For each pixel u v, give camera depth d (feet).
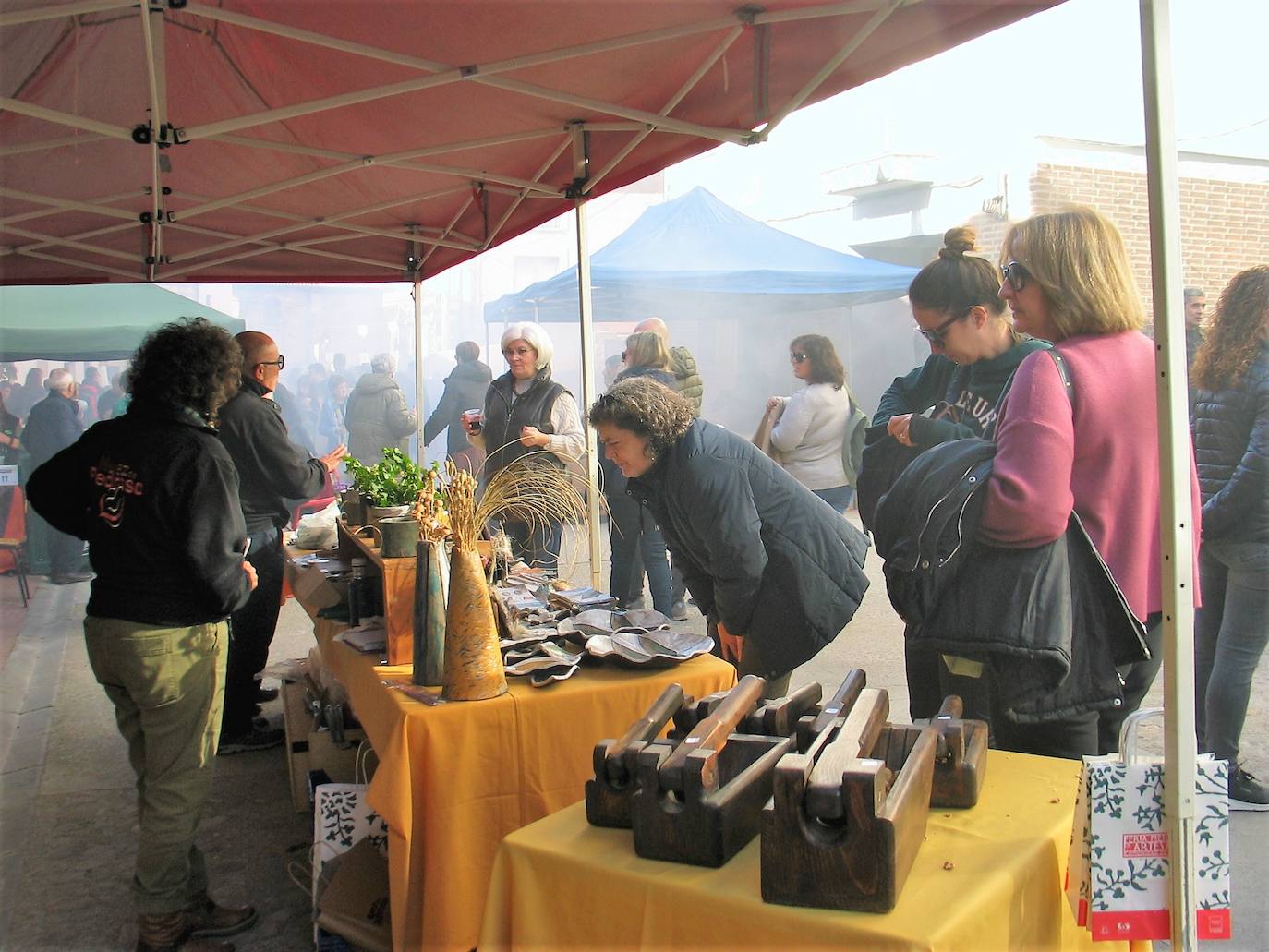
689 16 8.59
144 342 8.08
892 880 4.23
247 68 10.71
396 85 9.38
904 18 8.19
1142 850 5.04
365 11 8.79
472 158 13.48
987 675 7.29
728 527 8.50
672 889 4.63
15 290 31.65
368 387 29.27
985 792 5.56
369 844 8.29
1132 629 6.72
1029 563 6.74
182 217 14.20
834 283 30.50
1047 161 26.58
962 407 10.11
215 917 8.94
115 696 8.29
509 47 9.24
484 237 16.60
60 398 26.76
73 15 8.56
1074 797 5.48
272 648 19.35
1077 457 6.97
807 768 4.42
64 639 21.43
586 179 12.91
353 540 10.93
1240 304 9.95
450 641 7.31
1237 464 10.02
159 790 8.28
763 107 9.25
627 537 18.04
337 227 18.06
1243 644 10.16
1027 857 4.79
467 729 7.15
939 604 7.09
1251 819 10.05
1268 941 8.00
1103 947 5.57
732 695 5.88
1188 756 5.01
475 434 17.08
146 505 7.77
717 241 32.76
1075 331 7.20
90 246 16.63
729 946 4.45
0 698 16.87
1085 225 7.12
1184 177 21.29
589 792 5.35
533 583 10.30
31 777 13.17
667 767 4.88
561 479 9.99
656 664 7.78
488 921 5.25
